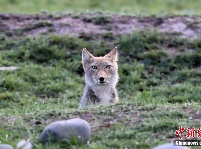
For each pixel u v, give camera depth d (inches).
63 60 687.1
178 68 683.4
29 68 663.1
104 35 723.4
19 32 733.9
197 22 745.6
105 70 522.6
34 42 703.1
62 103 577.6
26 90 625.9
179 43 712.4
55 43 708.7
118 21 749.9
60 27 740.0
